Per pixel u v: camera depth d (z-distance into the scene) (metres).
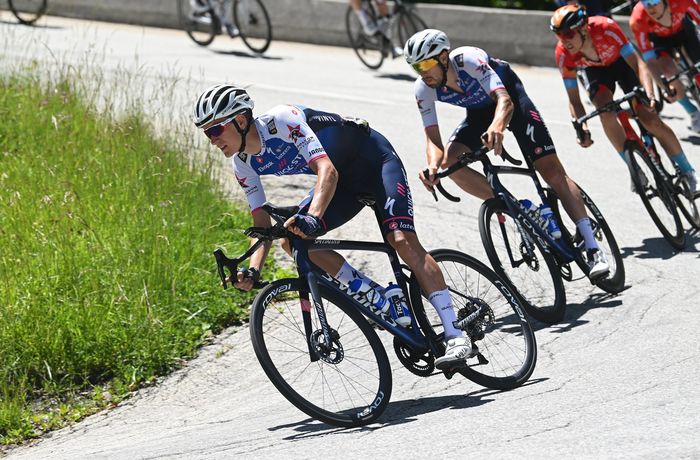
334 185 6.34
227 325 9.20
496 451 5.64
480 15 20.64
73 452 7.10
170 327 8.89
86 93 13.85
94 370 8.55
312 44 22.98
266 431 6.73
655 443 5.47
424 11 21.22
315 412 6.46
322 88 17.44
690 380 6.60
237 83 17.59
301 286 6.62
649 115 10.11
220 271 6.40
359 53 20.00
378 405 6.64
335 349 6.52
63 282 9.23
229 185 12.02
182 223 10.29
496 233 9.36
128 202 10.65
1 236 9.92
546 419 6.14
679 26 12.80
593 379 6.89
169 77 17.42
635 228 10.65
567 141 13.97
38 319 8.66
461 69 8.04
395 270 6.93
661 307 8.35
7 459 7.33
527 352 7.23
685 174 10.25
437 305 6.76
